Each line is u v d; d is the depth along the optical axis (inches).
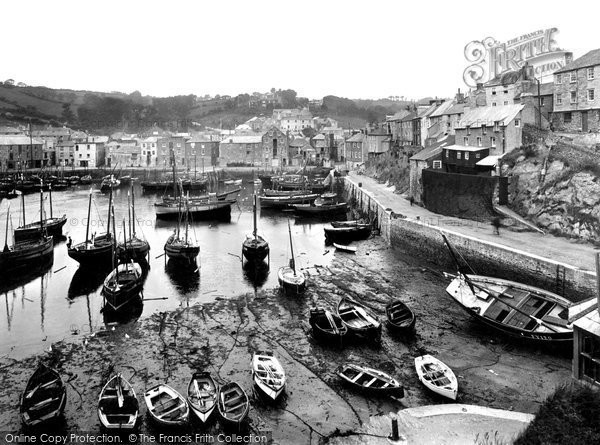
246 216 3430.1
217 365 1194.0
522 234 1934.1
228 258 2235.5
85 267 2070.6
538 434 768.9
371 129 5659.5
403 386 1079.6
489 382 1098.1
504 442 822.5
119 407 961.5
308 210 3400.6
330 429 938.7
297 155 6860.2
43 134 7381.9
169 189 4815.5
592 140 2151.8
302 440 909.2
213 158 7091.5
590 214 1788.9
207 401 980.6
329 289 1760.6
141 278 1808.6
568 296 1440.7
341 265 2082.9
